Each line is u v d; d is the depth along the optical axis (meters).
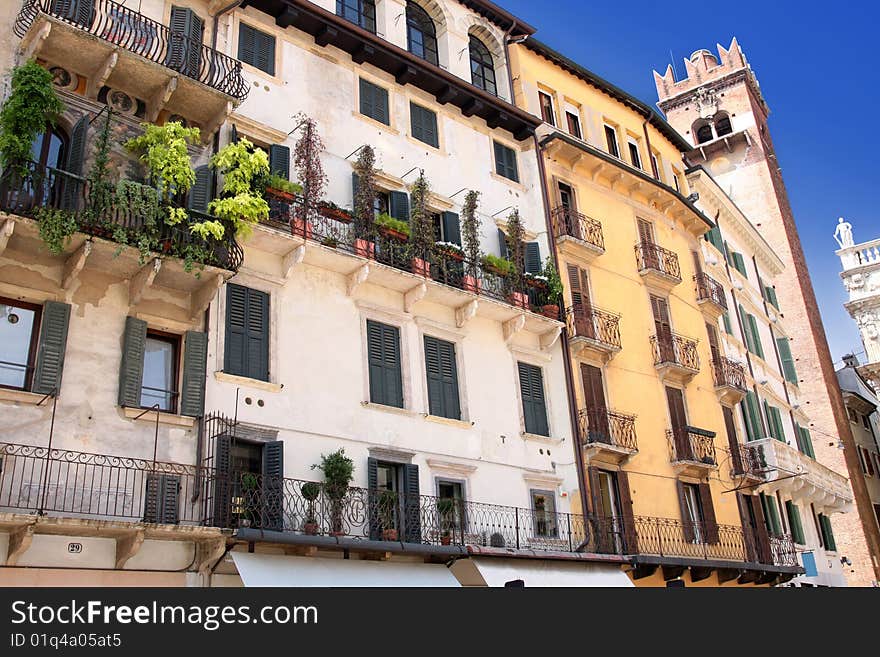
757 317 41.41
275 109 21.23
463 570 19.97
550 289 25.19
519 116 27.42
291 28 22.59
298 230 19.27
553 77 30.55
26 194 14.98
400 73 24.72
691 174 36.28
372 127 23.44
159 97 17.84
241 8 21.59
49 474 14.59
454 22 27.97
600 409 25.38
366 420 19.56
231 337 17.94
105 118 17.00
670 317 30.42
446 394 21.67
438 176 24.64
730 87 55.94
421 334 21.70
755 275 43.31
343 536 17.30
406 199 23.11
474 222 23.61
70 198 15.60
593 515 23.62
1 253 15.25
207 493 16.02
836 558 39.41
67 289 15.82
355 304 20.50
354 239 20.67
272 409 17.97
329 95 22.69
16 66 16.55
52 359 15.17
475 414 22.05
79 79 17.47
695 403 30.03
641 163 33.22
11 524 13.23
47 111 15.57
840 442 44.69
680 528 26.34
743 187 52.50
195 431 16.64
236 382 17.62
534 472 22.81
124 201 15.68
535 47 30.05
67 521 13.62
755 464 31.17
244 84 20.64
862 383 57.25
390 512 18.70
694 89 56.97
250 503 16.20
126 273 16.55
